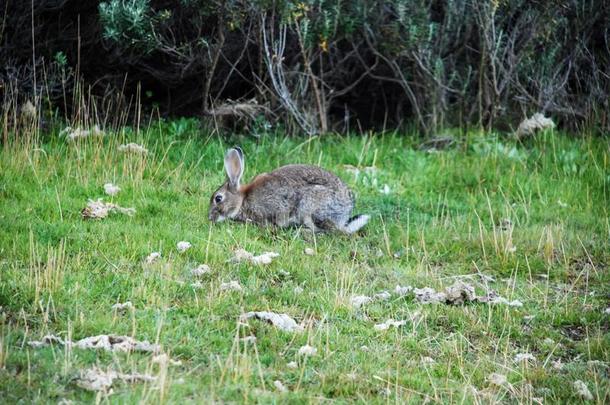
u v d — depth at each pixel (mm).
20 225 12742
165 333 10070
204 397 8742
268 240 13719
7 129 16750
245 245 13078
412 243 14227
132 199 14523
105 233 12859
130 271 11789
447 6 19812
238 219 14391
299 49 20047
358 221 14492
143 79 20406
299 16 18547
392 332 10961
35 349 9406
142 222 13688
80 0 19281
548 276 13258
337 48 20344
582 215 15922
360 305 11664
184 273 11969
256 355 9547
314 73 20875
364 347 10484
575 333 11703
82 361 9180
